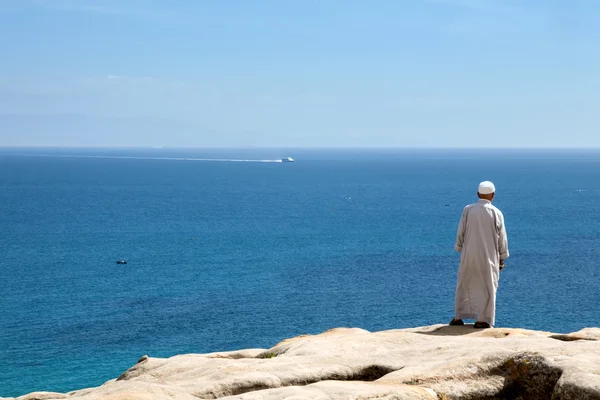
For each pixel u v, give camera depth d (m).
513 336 11.22
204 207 170.88
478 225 12.62
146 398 8.14
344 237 115.25
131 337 53.97
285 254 97.62
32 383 42.81
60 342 52.31
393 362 9.64
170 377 10.41
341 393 7.86
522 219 140.12
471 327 12.67
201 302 67.19
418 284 75.69
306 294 70.88
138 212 158.75
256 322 59.34
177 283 76.88
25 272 83.12
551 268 85.38
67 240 112.75
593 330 11.13
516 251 99.38
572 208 162.38
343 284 75.88
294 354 10.86
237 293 71.44
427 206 172.12
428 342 10.80
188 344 52.19
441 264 88.62
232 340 53.47
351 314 62.34
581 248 101.38
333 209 165.25
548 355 8.63
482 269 12.59
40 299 68.12
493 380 8.55
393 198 196.75
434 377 8.59
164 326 57.72
